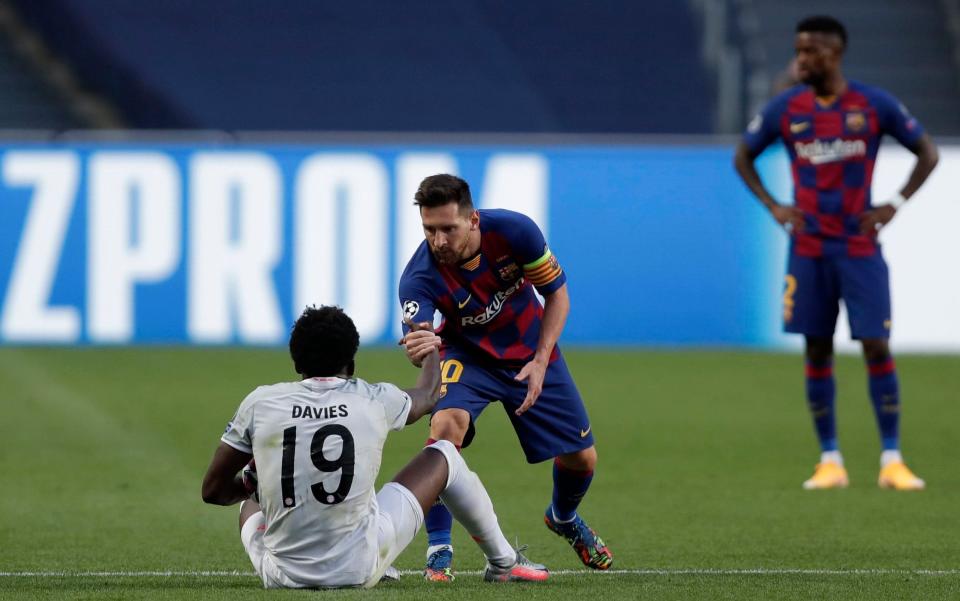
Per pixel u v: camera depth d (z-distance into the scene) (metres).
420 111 73.81
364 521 17.09
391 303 52.62
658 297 53.22
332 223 52.34
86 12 76.12
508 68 75.56
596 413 40.81
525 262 19.67
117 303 52.72
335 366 17.23
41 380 46.50
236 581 19.25
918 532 24.45
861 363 52.47
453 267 19.69
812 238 29.97
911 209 51.62
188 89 74.25
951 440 36.69
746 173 31.12
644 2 77.31
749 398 43.97
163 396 43.31
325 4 77.56
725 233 53.00
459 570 20.78
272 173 52.31
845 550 22.62
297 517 16.81
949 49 75.88
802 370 50.19
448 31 77.00
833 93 29.83
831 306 30.17
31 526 24.84
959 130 73.50
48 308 52.78
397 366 48.88
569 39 76.62
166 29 76.44
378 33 76.88
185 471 31.56
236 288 52.53
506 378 20.25
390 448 35.38
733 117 67.62
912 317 51.94
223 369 49.28
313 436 16.81
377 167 52.22
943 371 49.78
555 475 20.67
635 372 49.34
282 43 76.31
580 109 74.25
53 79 74.19
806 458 33.91
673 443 35.94
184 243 52.50
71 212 52.56
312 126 73.25
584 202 53.00
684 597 17.81
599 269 53.16
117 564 21.14
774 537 23.95
